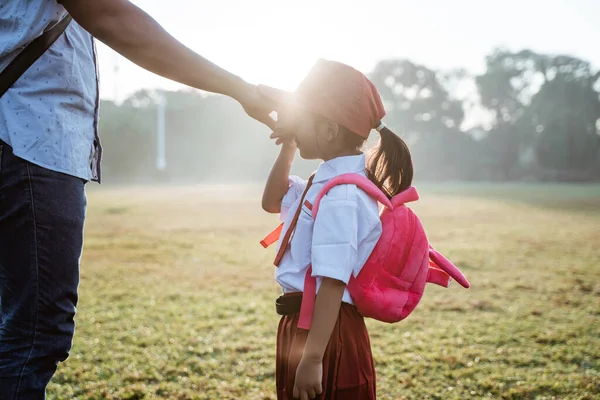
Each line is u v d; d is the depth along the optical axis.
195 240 10.20
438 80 65.44
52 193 1.57
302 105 1.77
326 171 1.80
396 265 1.73
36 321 1.59
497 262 7.87
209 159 57.47
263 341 4.15
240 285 6.25
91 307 5.14
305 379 1.62
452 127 64.56
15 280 1.58
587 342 4.18
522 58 63.41
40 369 1.61
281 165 2.02
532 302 5.51
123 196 24.78
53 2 1.53
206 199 22.73
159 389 3.22
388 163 1.87
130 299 5.50
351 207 1.68
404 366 3.62
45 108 1.55
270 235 2.04
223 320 4.73
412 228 1.77
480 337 4.30
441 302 5.48
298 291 1.78
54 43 1.57
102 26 1.54
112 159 55.81
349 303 1.74
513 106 64.56
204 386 3.28
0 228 1.56
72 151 1.61
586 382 3.36
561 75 61.31
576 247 9.42
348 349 1.72
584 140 59.50
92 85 1.73
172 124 57.50
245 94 1.76
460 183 54.16
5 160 1.52
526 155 64.81
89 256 8.20
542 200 24.25
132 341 4.11
